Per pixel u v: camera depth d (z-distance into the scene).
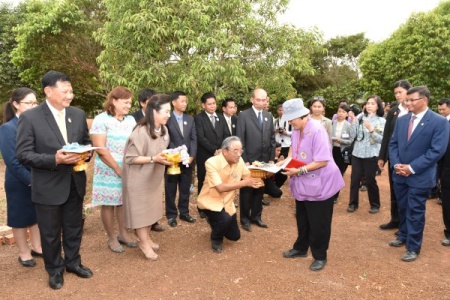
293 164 3.91
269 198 7.28
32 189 3.50
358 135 6.34
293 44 8.02
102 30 8.06
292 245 4.85
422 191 4.23
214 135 6.07
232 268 4.14
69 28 13.89
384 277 3.92
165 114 4.09
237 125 5.66
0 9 18.69
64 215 3.74
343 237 5.17
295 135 4.21
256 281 3.83
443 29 21.02
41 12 14.62
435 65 20.83
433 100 21.19
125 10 7.24
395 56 22.62
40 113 3.41
